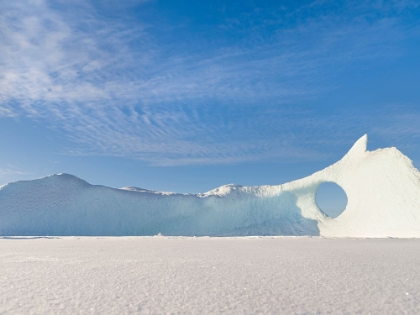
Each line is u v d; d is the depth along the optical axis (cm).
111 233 3491
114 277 419
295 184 3806
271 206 3806
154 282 381
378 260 615
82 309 263
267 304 277
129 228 3556
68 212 3484
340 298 298
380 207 2938
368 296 306
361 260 615
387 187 2986
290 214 3747
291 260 617
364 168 3322
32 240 1677
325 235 3259
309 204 3750
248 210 3794
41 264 573
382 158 3212
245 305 274
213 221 3734
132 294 317
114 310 259
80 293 321
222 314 248
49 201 3503
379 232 2770
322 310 259
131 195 3719
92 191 3634
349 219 3231
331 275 428
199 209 3766
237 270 479
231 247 1016
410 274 437
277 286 354
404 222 2670
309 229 3481
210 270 480
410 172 2950
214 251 850
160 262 591
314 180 3728
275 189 3891
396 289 338
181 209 3741
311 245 1116
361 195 3225
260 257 679
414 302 283
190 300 292
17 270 494
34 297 305
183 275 433
